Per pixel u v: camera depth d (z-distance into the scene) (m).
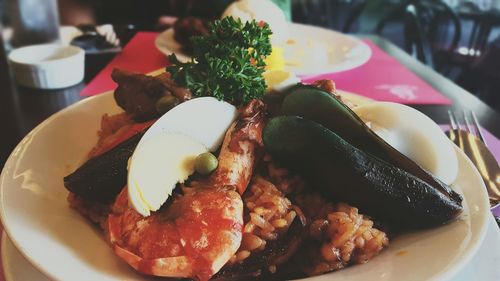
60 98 0.32
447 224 0.17
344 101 0.22
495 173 0.22
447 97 0.34
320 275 0.15
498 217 0.19
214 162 0.17
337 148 0.17
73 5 0.61
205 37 0.20
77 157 0.21
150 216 0.16
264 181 0.18
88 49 0.40
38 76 0.33
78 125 0.23
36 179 0.19
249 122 0.18
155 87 0.21
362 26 0.72
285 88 0.21
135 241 0.15
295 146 0.18
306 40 0.41
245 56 0.20
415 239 0.17
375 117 0.19
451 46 0.62
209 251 0.14
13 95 0.32
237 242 0.15
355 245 0.16
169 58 0.22
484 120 0.30
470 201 0.18
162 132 0.17
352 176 0.17
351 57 0.38
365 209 0.18
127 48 0.41
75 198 0.18
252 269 0.16
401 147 0.19
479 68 0.52
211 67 0.20
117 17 0.61
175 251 0.15
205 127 0.18
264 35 0.20
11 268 0.16
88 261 0.15
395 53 0.44
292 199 0.19
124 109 0.23
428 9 0.68
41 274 0.16
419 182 0.17
